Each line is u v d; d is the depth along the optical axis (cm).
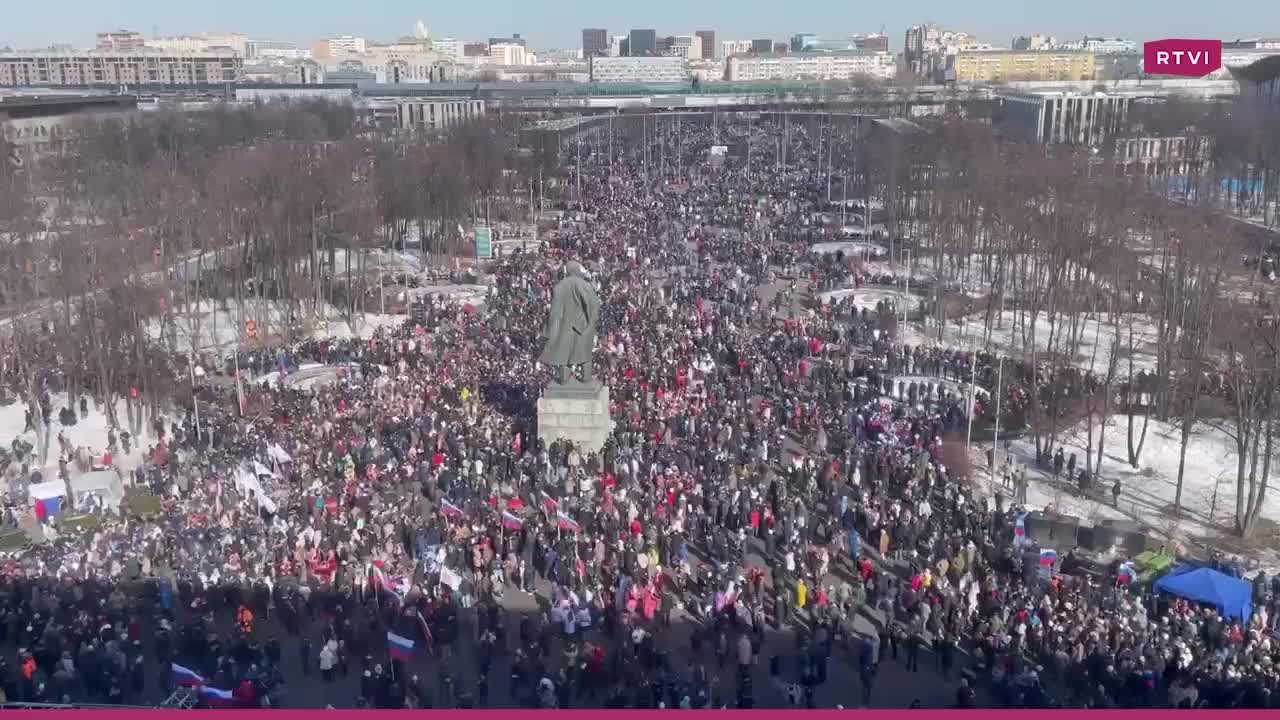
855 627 5244
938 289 11775
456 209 15450
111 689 4497
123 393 8838
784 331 10225
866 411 7775
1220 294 9256
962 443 7775
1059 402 8444
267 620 5225
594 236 15850
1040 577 5478
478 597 5362
